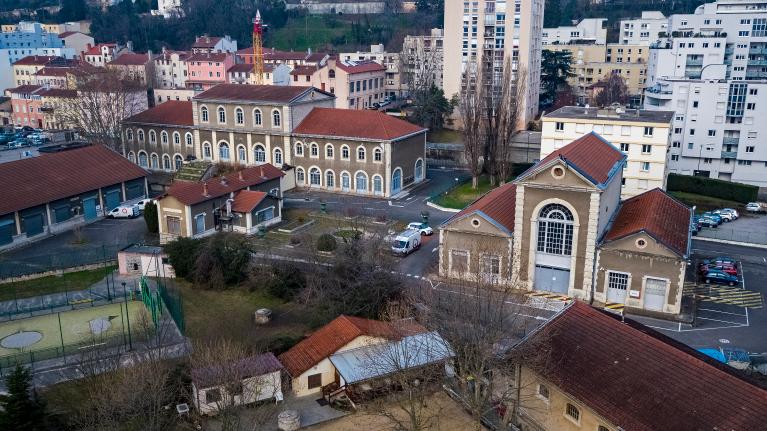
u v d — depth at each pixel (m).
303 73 140.50
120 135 111.75
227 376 39.81
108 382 38.09
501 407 40.19
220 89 103.25
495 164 96.25
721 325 53.66
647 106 114.06
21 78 170.75
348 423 40.22
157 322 51.22
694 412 31.58
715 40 136.38
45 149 114.25
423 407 40.91
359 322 46.75
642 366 35.06
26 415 35.84
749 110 101.06
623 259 55.78
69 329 52.56
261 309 54.31
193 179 94.19
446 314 43.84
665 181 90.56
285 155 97.19
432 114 126.12
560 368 37.16
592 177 55.41
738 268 66.69
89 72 124.69
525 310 52.62
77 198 79.69
